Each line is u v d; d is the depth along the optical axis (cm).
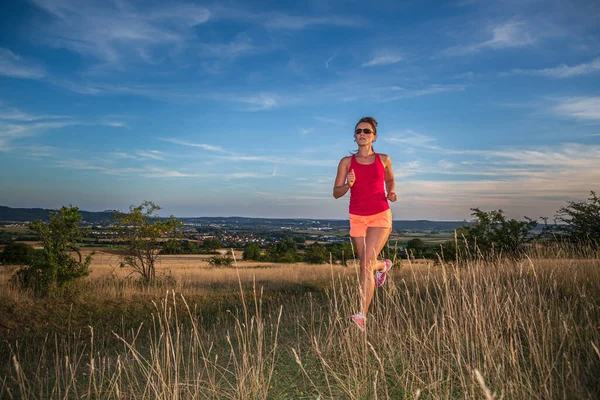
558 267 624
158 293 1155
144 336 743
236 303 1055
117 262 1496
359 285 383
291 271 1845
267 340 518
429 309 475
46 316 897
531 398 256
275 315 752
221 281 1531
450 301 396
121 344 671
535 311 414
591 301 450
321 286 1221
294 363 404
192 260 4359
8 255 1814
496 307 379
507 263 647
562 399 252
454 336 341
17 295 998
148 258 1488
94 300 1038
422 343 360
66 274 1112
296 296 1131
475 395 279
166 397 319
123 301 1048
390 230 411
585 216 1005
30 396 387
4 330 802
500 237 1047
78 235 1189
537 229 1075
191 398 339
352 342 366
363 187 405
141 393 367
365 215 404
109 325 866
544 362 284
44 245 1138
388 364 353
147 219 1485
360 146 412
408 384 312
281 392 341
